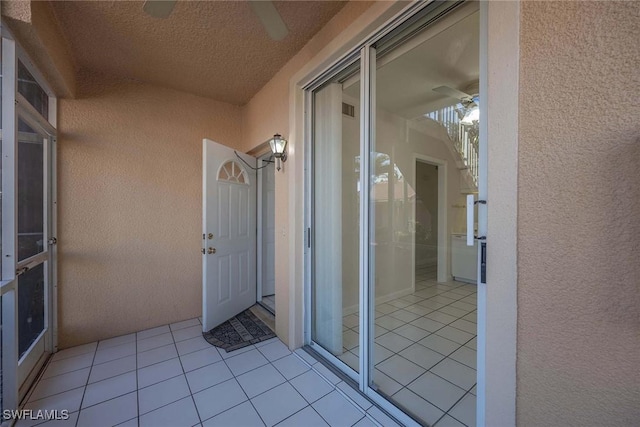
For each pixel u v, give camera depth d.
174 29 1.92
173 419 1.54
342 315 2.08
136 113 2.68
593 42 0.81
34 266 1.98
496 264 1.03
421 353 1.62
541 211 0.92
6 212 1.54
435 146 1.52
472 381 1.36
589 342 0.83
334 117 2.13
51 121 2.26
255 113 2.99
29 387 1.81
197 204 3.02
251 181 3.39
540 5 0.91
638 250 0.75
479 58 1.19
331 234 2.18
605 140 0.79
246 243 3.29
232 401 1.69
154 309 2.78
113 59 2.30
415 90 1.59
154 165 2.77
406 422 1.48
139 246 2.70
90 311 2.46
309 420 1.53
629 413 0.77
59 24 1.86
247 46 2.14
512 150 0.97
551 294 0.90
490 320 1.04
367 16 1.53
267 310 3.26
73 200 2.38
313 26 1.91
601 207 0.80
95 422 1.52
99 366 2.07
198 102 3.03
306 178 2.34
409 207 1.74
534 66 0.93
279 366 2.07
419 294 1.63
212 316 2.70
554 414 0.90
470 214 1.14
